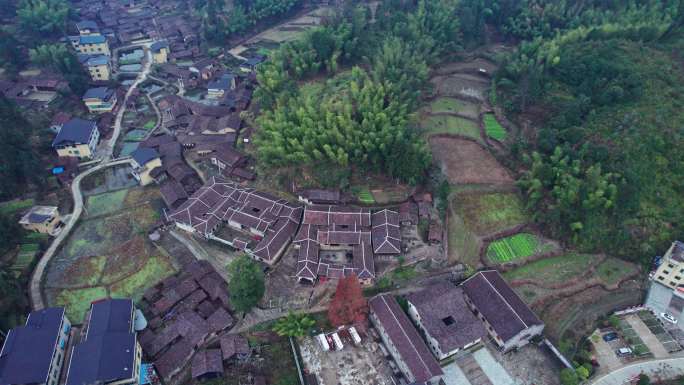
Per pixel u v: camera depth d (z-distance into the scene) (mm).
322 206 75312
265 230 72438
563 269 68000
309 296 65312
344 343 59844
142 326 61156
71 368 51812
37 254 71438
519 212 74438
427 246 70438
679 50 89562
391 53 100062
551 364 57438
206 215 75125
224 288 66438
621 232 69000
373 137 77562
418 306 59875
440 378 54906
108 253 73562
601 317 62312
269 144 83688
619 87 80188
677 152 73125
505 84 94000
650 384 54844
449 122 91188
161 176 87562
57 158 90688
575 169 72000
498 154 82625
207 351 57688
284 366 57594
